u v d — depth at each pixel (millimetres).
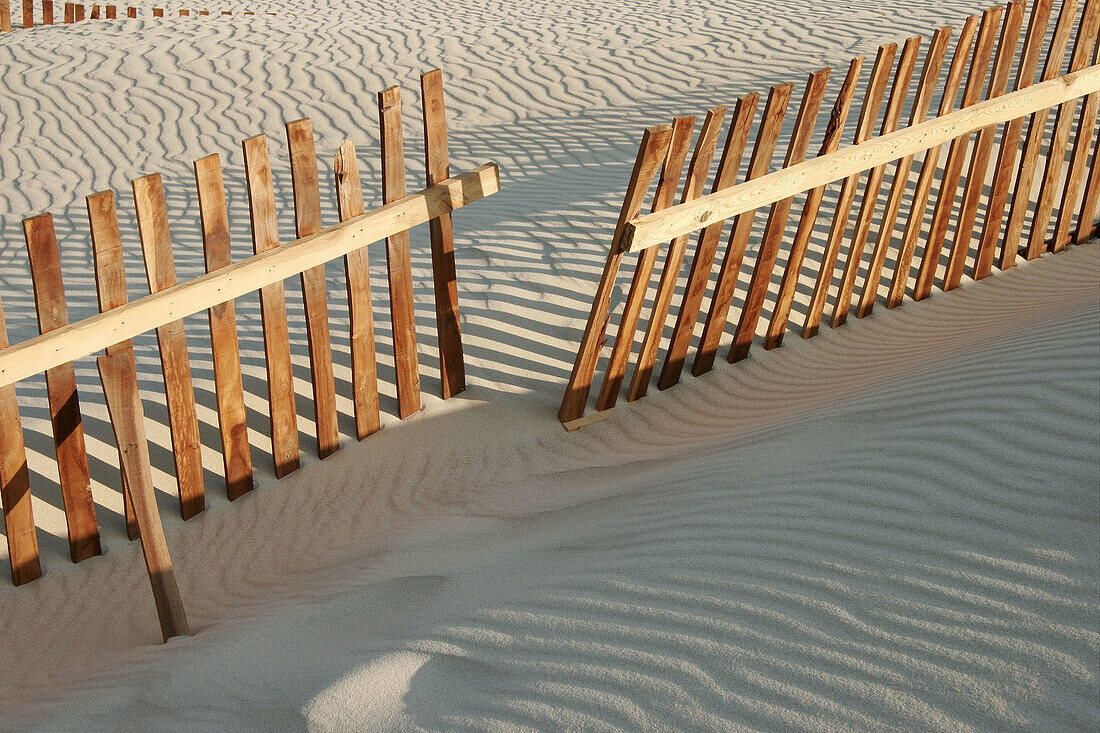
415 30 14914
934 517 3240
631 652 2934
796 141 5445
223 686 3381
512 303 6648
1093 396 3645
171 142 11312
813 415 4688
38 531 4820
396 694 2973
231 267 4516
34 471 5105
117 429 3918
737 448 4566
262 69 13055
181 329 4504
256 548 4750
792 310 6516
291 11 17875
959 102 10719
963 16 13938
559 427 5570
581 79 12625
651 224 5000
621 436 5488
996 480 3340
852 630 2814
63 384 4273
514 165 10109
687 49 13469
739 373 5961
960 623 2729
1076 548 2883
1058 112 6594
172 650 3885
